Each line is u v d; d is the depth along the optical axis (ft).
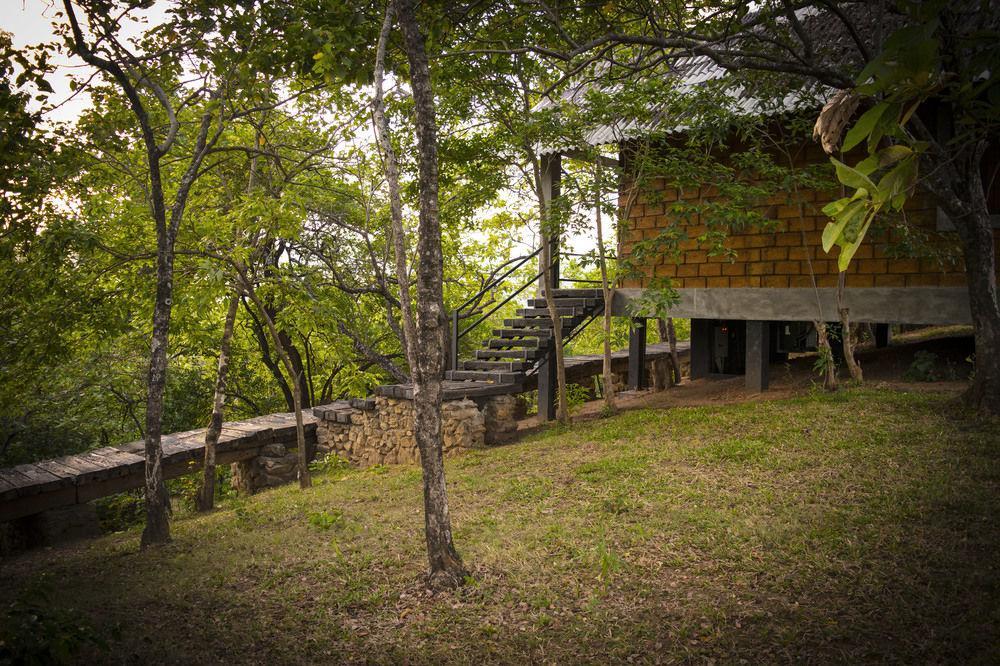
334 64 26.05
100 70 26.71
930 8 4.38
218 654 17.70
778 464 27.25
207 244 33.14
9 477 38.22
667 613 17.38
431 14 26.66
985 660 13.76
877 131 4.11
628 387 58.65
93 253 30.73
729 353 53.26
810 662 14.65
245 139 38.99
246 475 47.26
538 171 40.40
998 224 33.30
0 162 26.11
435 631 17.97
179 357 62.49
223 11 26.40
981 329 29.86
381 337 63.98
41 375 40.45
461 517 26.45
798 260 40.19
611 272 46.44
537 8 28.07
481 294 46.65
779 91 33.09
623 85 37.24
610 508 25.21
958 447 26.22
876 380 40.50
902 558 18.37
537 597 19.02
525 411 56.24
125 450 44.45
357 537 26.22
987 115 5.98
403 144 39.65
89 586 24.66
